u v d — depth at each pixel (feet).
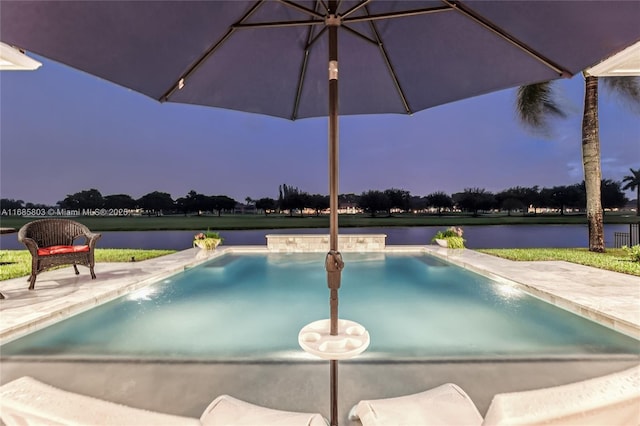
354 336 4.13
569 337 10.41
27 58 12.89
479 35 6.23
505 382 7.41
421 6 6.20
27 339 10.28
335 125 4.23
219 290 17.80
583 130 31.78
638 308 11.70
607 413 2.17
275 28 6.68
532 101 36.78
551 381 7.47
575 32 5.20
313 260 26.99
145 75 6.08
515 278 17.20
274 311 13.97
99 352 9.21
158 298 16.12
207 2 5.16
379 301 15.49
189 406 6.52
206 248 26.68
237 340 10.31
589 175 31.14
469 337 10.52
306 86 7.97
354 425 5.74
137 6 4.78
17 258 26.21
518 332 11.00
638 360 8.61
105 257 25.77
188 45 5.83
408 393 6.83
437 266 24.09
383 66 7.54
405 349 9.37
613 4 4.41
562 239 58.23
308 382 7.30
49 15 4.44
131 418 2.27
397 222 82.99
